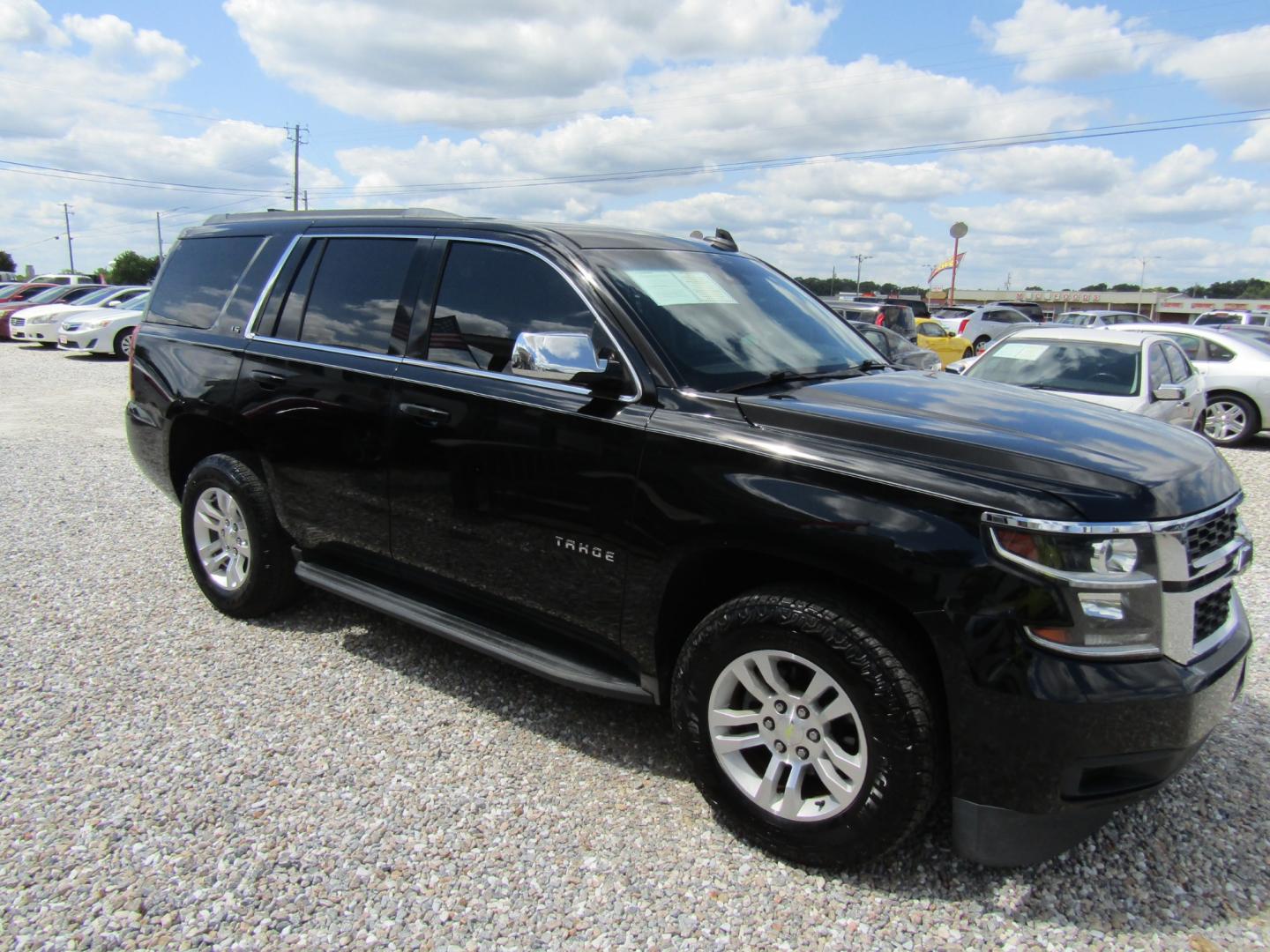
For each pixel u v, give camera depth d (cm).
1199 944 233
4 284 3259
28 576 502
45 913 235
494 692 369
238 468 422
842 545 239
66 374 1590
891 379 334
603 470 289
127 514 639
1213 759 323
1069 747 221
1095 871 261
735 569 282
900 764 235
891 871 259
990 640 223
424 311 355
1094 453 249
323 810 284
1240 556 262
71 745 321
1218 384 1104
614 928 235
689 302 327
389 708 353
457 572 340
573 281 317
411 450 345
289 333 402
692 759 276
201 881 249
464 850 266
